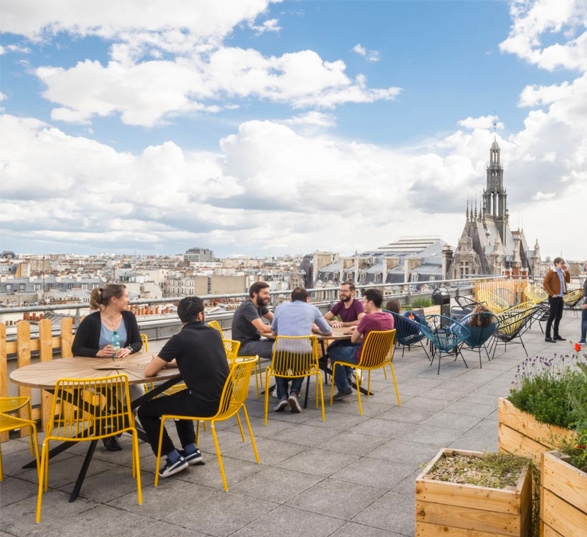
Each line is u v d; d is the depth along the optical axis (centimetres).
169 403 480
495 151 15038
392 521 403
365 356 707
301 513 416
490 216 13800
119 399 482
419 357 1083
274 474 493
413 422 649
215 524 400
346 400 755
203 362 477
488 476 339
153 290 11744
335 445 570
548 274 1259
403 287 1727
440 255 13538
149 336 878
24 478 489
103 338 570
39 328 634
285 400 700
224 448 563
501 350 1153
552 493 315
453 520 325
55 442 588
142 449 564
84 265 17612
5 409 509
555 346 1205
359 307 867
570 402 369
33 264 14288
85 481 482
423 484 331
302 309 705
